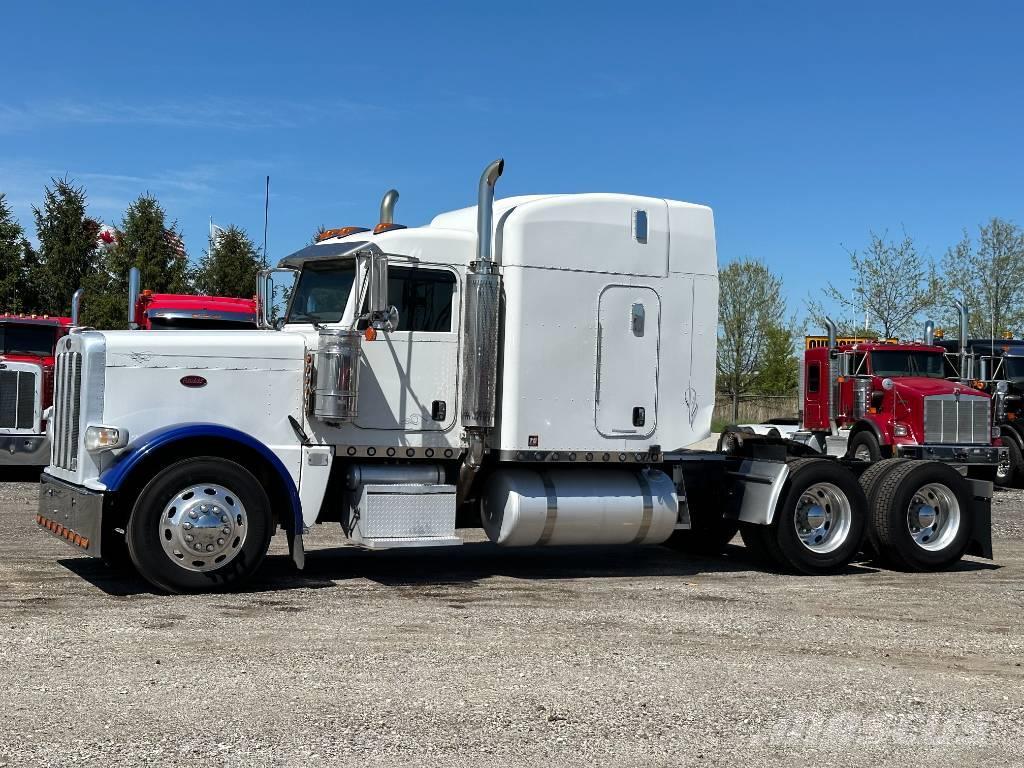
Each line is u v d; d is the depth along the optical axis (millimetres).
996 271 34250
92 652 6297
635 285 9508
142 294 18219
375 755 4691
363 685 5750
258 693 5547
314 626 7141
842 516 10102
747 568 10414
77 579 8641
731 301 41312
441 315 9078
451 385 9086
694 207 9836
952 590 9367
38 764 4465
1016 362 21875
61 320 18062
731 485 10250
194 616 7336
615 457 9375
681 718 5340
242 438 8234
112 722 5027
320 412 8484
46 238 31625
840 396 20688
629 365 9461
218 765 4516
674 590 8977
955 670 6465
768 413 40625
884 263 33562
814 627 7578
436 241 9078
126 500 8234
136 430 8281
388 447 8867
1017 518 15508
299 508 8438
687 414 9695
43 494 8961
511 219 9102
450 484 9148
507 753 4770
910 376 20281
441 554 10852
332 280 8961
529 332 9078
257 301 9539
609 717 5316
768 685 5977
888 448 19219
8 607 7543
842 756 4883
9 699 5348
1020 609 8500
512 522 9133
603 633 7184
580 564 10414
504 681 5910
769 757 4836
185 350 8406
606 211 9430
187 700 5395
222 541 8070
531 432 9078
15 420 16688
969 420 19109
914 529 10367
